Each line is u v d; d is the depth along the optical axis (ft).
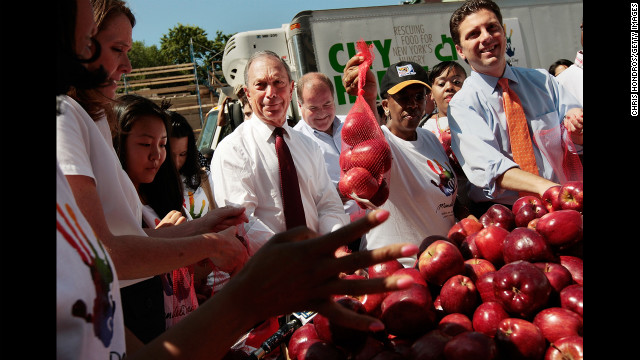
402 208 8.41
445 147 10.25
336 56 21.50
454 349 3.75
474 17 8.86
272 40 23.66
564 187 5.71
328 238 2.60
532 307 4.22
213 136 25.23
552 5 24.49
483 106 9.02
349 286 2.62
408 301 4.34
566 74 10.46
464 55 9.40
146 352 2.68
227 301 2.70
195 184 11.60
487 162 8.16
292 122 19.97
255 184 9.21
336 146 13.44
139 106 7.95
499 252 5.26
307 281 2.63
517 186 7.59
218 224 6.48
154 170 8.13
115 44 5.79
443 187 8.63
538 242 4.83
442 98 14.67
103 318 2.74
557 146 9.09
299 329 4.84
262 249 2.77
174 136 11.10
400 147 8.56
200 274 9.21
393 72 8.76
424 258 4.99
